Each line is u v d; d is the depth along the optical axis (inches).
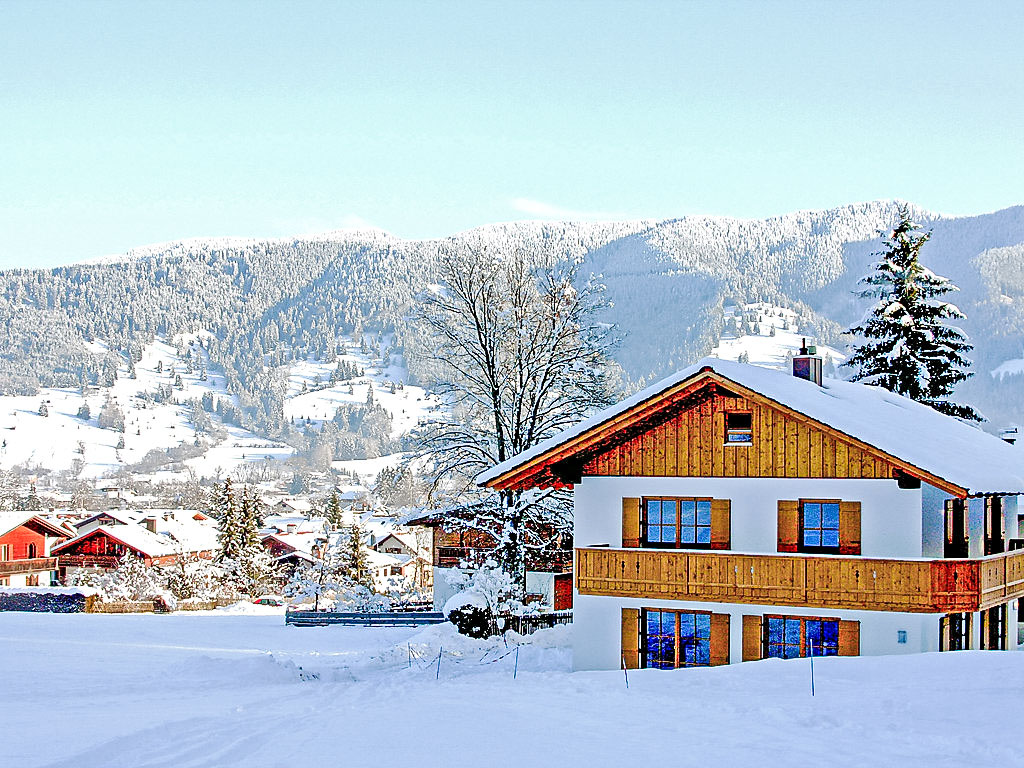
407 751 587.2
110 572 3061.0
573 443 1104.8
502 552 1397.6
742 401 1077.1
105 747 577.6
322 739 621.3
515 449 1455.5
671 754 576.4
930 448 1039.6
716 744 599.8
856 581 990.4
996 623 1135.0
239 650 1354.6
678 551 1064.2
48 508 7160.4
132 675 1010.1
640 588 1079.6
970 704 658.8
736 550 1063.6
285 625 1872.5
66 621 1828.2
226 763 551.8
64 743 594.9
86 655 1169.4
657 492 1103.0
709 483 1080.8
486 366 1470.2
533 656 1210.6
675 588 1062.4
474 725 671.1
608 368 1502.2
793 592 1012.5
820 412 1015.0
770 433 1057.5
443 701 791.1
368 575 2605.8
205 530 4308.6
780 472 1048.8
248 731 644.7
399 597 2333.9
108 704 815.1
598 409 1457.9
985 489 969.5
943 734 596.4
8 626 1647.4
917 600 968.3
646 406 1076.5
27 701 834.8
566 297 1491.1
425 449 1467.8
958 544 1088.2
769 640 1044.5
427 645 1272.1
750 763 551.2
